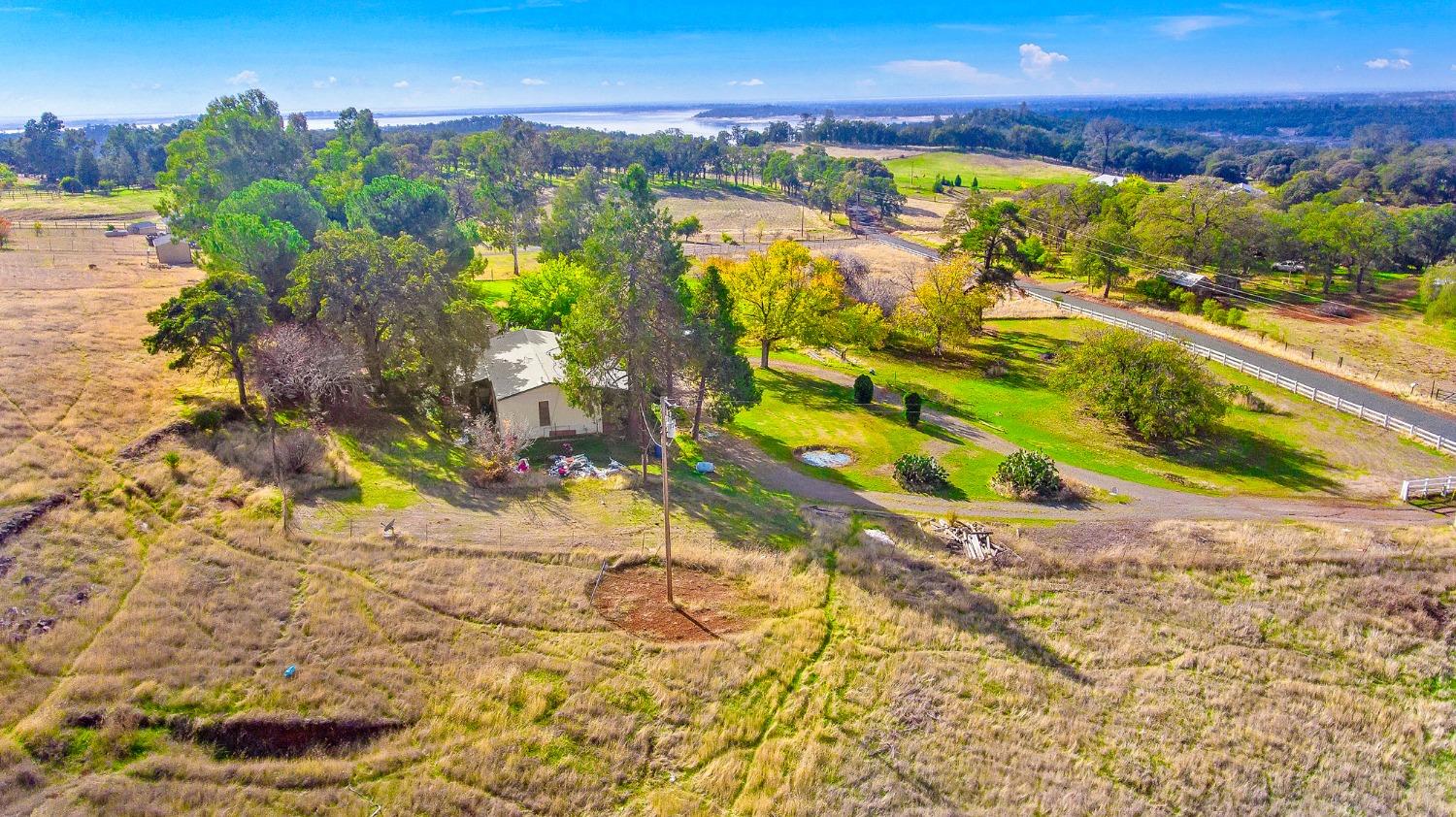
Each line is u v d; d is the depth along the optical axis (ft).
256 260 143.33
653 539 95.45
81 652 66.69
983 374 189.37
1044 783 65.41
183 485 95.30
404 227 200.85
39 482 89.56
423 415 130.72
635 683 71.61
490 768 61.36
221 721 61.72
